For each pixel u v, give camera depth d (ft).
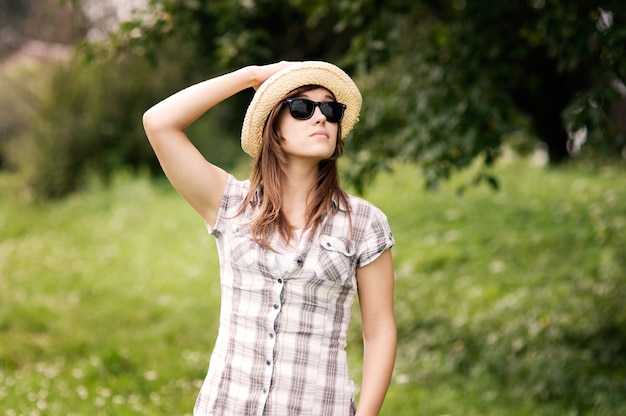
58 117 53.78
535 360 16.85
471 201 33.76
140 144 54.49
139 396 16.44
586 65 35.01
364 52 16.67
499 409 14.90
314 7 17.43
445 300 22.74
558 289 21.98
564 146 41.73
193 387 16.99
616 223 25.62
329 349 6.96
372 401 7.02
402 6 17.17
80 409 15.19
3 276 30.60
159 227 38.24
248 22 18.01
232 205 7.31
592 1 13.89
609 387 15.24
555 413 14.46
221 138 56.85
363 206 7.29
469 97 15.85
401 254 27.76
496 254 26.55
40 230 42.24
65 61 55.11
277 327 6.86
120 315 24.47
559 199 33.04
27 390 16.30
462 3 17.48
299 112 7.10
